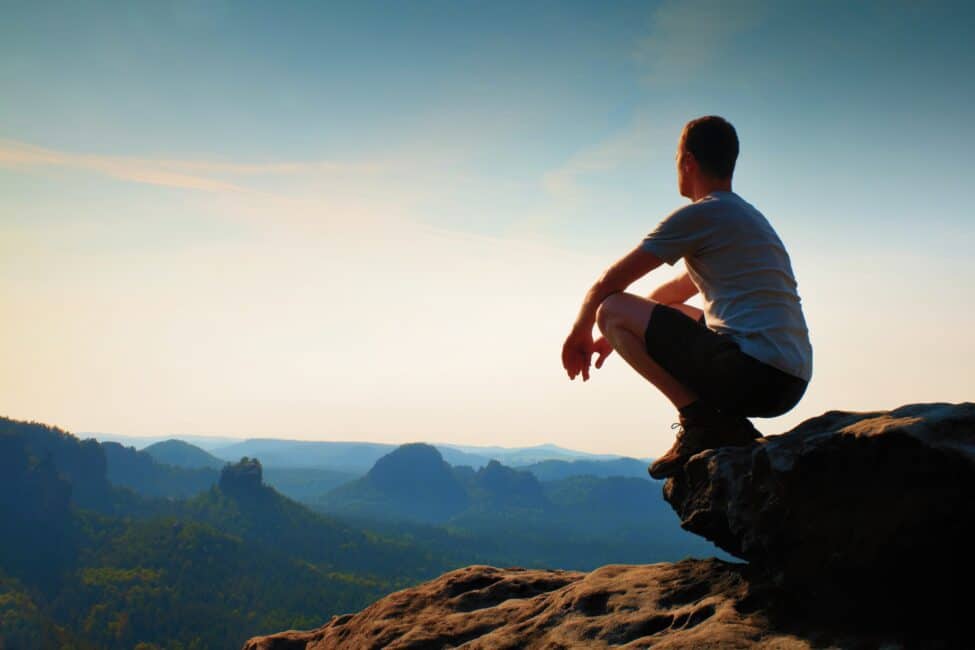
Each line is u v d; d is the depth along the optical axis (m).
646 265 4.16
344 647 5.85
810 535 3.48
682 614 4.05
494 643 4.58
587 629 4.29
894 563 3.17
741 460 3.90
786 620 3.58
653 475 4.52
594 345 4.95
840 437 3.35
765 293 3.95
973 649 2.92
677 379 4.22
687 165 4.43
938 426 3.11
